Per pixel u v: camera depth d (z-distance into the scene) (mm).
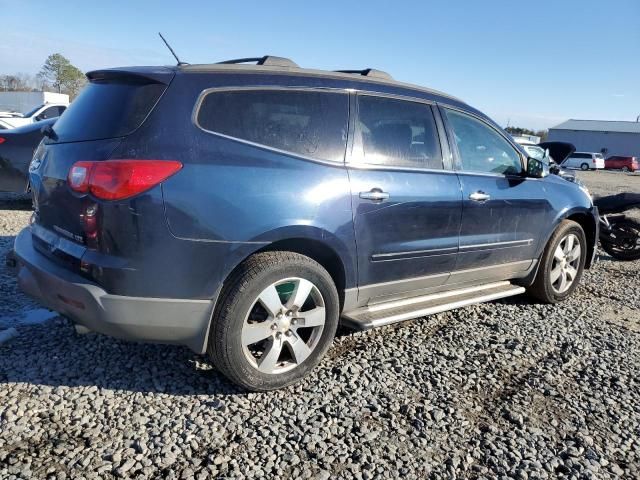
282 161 3111
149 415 2906
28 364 3373
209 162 2889
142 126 2830
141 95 2922
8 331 3719
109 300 2781
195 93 2967
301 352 3256
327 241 3221
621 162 49750
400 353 3850
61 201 2980
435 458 2701
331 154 3334
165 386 3205
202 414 2939
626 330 4629
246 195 2934
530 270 4832
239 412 2980
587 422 3109
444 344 4055
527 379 3580
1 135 7398
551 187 4836
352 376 3459
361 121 3539
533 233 4648
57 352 3555
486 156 4355
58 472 2422
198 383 3260
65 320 4074
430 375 3545
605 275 6723
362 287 3537
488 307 4973
